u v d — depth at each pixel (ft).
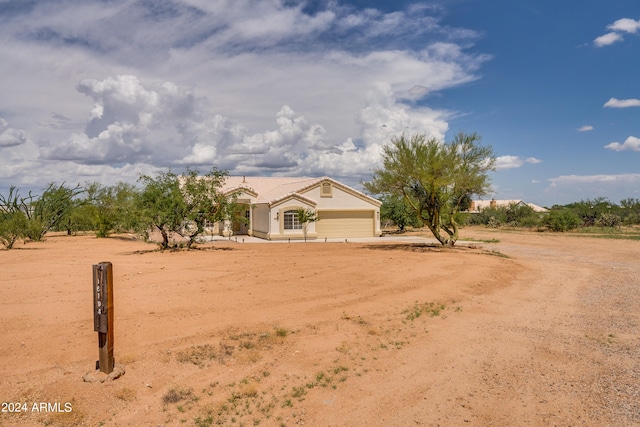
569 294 42.68
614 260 69.92
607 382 21.18
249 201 120.16
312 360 23.52
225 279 43.60
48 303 32.24
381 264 56.08
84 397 18.15
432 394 20.04
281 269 50.83
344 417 17.90
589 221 168.96
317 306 34.04
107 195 114.32
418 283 44.37
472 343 27.17
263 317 30.45
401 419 17.81
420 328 29.91
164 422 16.94
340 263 56.65
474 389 20.61
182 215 73.51
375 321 30.96
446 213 100.27
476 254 72.49
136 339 24.97
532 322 32.27
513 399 19.53
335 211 111.55
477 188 79.41
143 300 33.94
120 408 17.69
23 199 109.19
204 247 80.79
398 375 22.08
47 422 16.37
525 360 24.36
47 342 23.81
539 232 142.41
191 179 75.05
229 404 18.49
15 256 64.28
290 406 18.61
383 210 139.23
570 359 24.49
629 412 18.06
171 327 27.30
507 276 51.70
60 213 115.85
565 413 18.15
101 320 19.85
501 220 183.93
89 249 76.79
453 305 36.63
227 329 27.58
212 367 21.93
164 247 74.54
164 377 20.49
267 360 23.20
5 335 24.81
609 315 34.42
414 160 76.48
